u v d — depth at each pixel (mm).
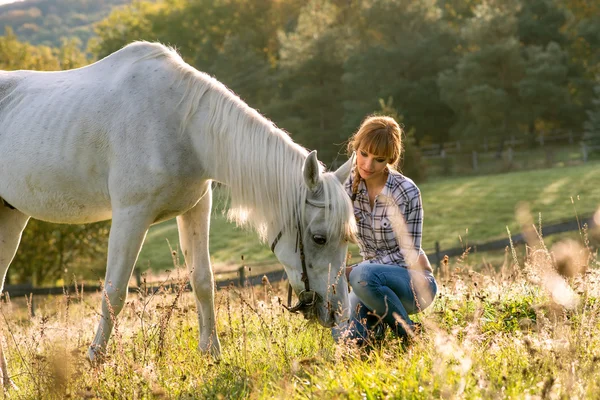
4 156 4324
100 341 3879
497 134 42031
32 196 4301
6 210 4609
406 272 3746
